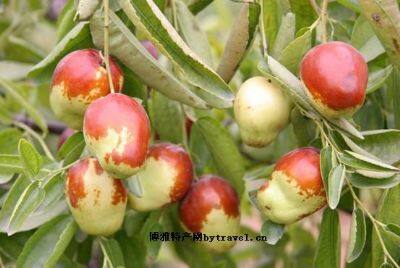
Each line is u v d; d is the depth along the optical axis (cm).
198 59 46
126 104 45
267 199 48
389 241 49
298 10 51
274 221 49
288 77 47
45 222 51
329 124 47
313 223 72
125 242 57
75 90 48
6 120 63
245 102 48
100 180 49
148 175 51
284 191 48
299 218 48
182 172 52
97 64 48
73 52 49
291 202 48
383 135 48
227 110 69
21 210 46
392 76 52
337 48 45
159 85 50
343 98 45
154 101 56
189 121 59
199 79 46
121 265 53
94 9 49
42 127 62
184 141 56
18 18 75
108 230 50
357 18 53
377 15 47
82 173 49
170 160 52
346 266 54
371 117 56
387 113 56
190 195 54
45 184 48
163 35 46
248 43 50
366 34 52
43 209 51
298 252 71
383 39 48
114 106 45
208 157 58
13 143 60
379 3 47
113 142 45
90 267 67
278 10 51
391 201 49
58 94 48
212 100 51
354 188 55
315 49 46
